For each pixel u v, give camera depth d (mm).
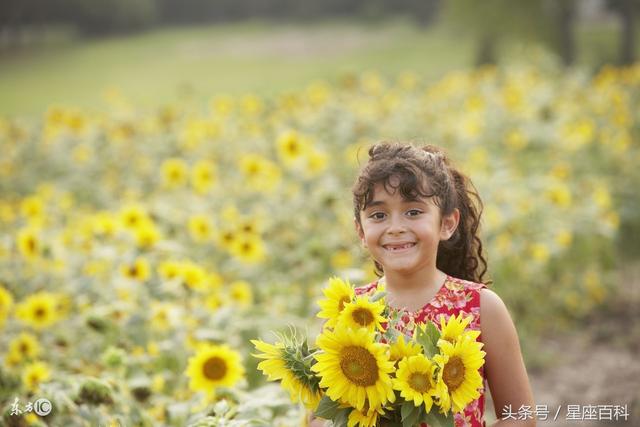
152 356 4121
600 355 6203
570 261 7285
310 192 7184
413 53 40938
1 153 11078
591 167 8977
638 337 6496
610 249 7566
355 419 2135
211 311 4586
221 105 11406
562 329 6742
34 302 4504
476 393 2129
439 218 2467
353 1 61812
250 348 4449
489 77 13555
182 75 35406
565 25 30594
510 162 8609
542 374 5918
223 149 10055
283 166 8938
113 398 3189
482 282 2928
